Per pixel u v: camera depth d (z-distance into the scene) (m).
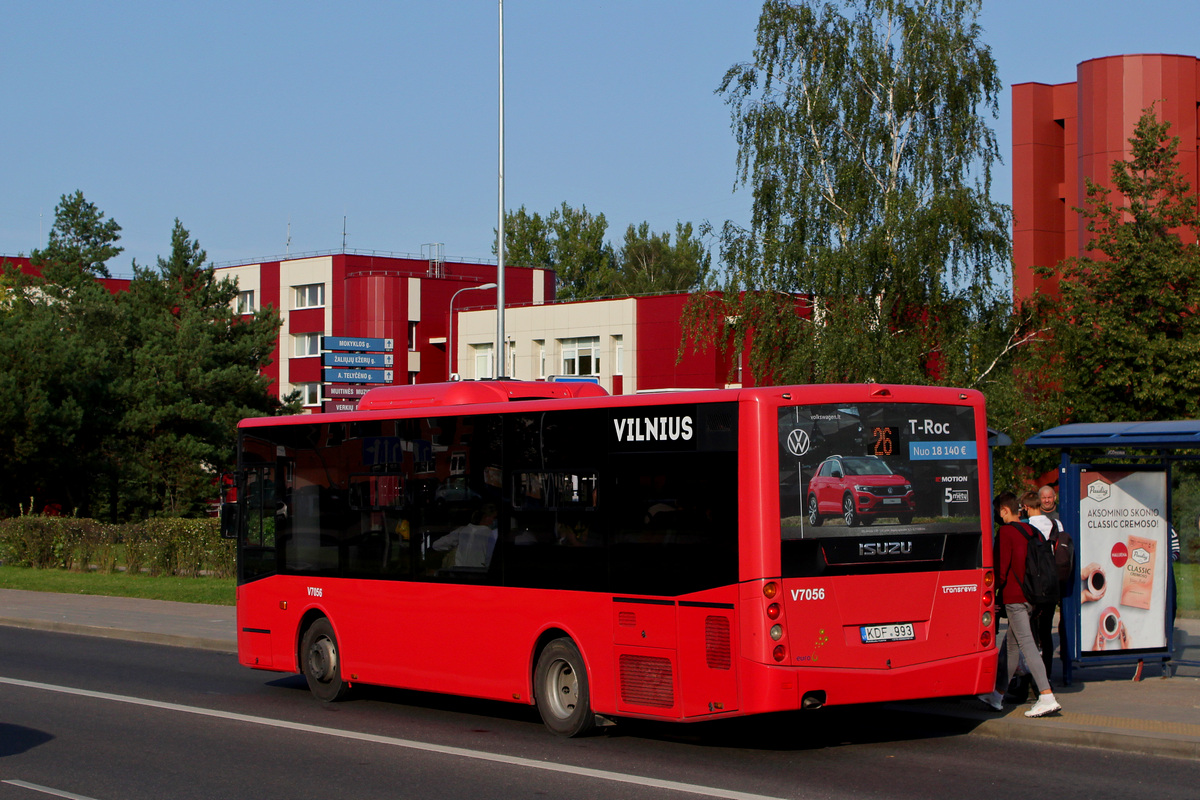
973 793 8.55
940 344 31.78
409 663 12.59
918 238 31.23
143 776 9.58
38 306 55.59
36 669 16.55
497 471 11.76
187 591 26.22
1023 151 52.78
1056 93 52.88
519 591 11.45
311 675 13.84
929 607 10.24
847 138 33.97
